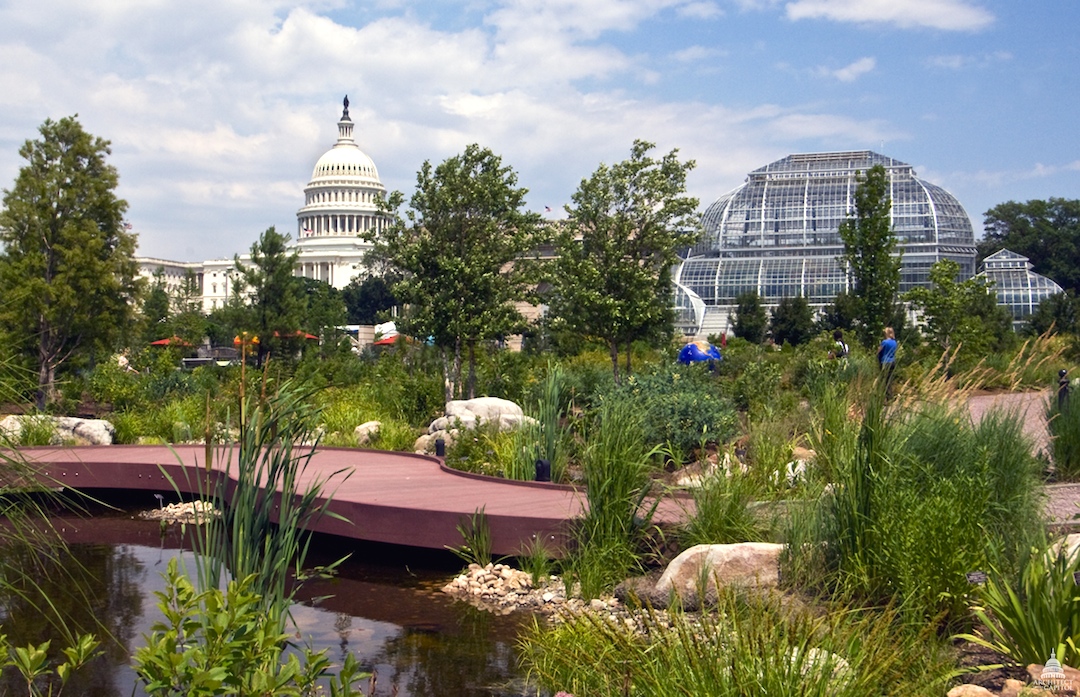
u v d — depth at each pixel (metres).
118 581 11.23
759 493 11.18
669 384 18.66
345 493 13.39
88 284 28.47
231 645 4.70
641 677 5.86
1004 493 9.05
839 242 108.56
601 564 10.16
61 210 29.94
